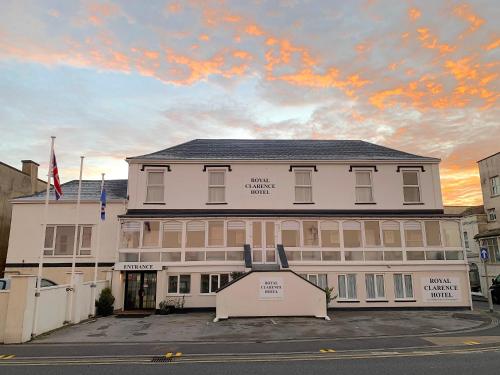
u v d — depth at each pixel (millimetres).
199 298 20531
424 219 21984
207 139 26672
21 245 22609
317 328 14859
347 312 20047
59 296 15258
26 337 12555
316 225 21812
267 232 21562
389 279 21172
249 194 22609
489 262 30781
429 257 21594
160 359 9711
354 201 22734
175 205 22266
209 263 20891
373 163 23156
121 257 20875
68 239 22766
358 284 21016
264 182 22797
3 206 26984
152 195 22500
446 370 8367
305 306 17797
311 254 21375
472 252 34469
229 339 12781
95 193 24188
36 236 22766
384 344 11656
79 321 16547
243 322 16406
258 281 17938
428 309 20859
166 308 19688
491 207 33500
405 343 11781
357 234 21797
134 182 22438
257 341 12391
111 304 19219
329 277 21047
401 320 16953
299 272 21031
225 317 17297
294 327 15102
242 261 21000
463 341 11984
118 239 21047
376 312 19984
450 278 21297
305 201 22719
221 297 17578
